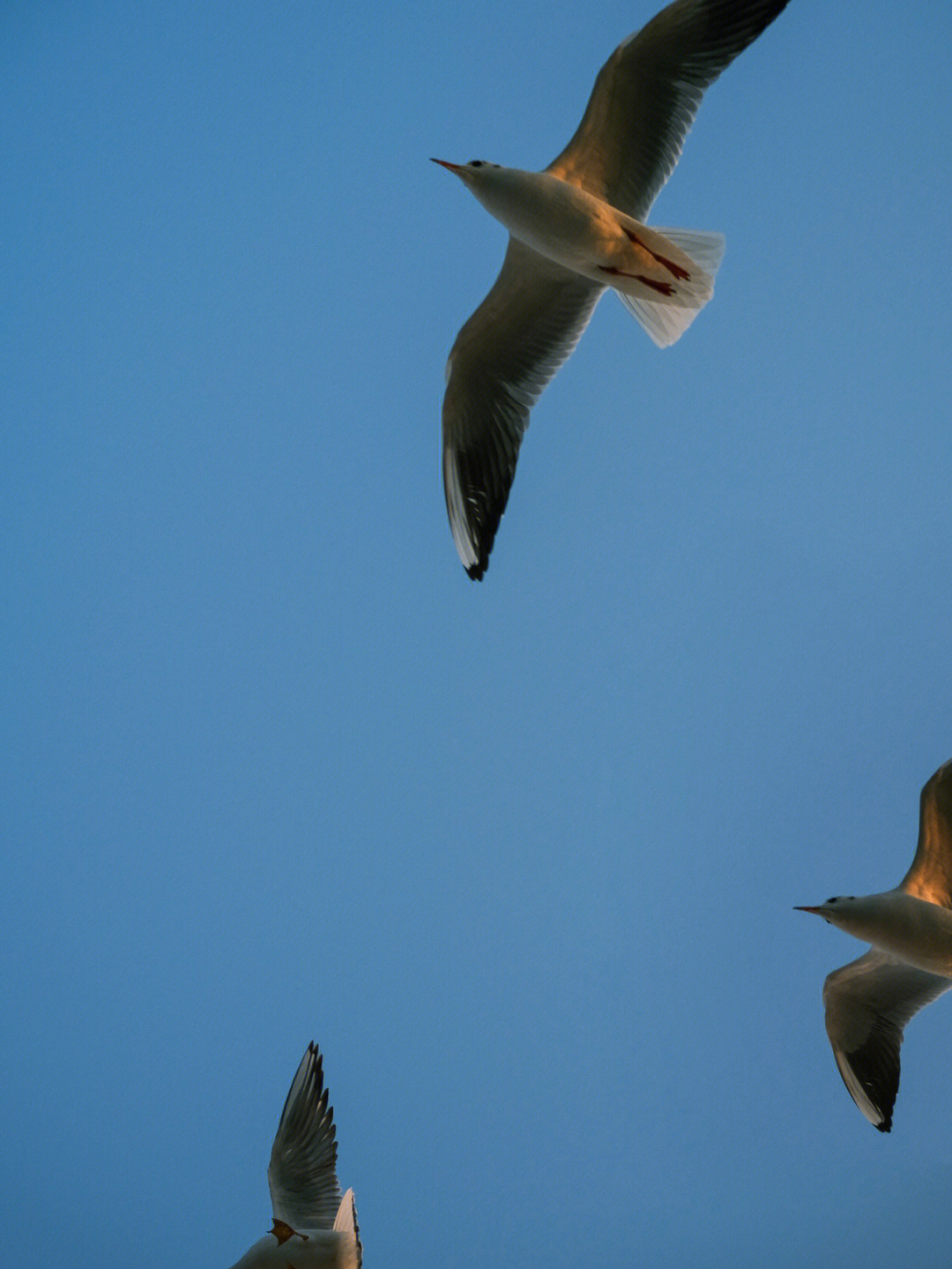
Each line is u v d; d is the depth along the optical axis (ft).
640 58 30.42
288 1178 32.68
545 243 30.58
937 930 32.81
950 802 33.19
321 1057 33.83
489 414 35.27
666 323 31.24
